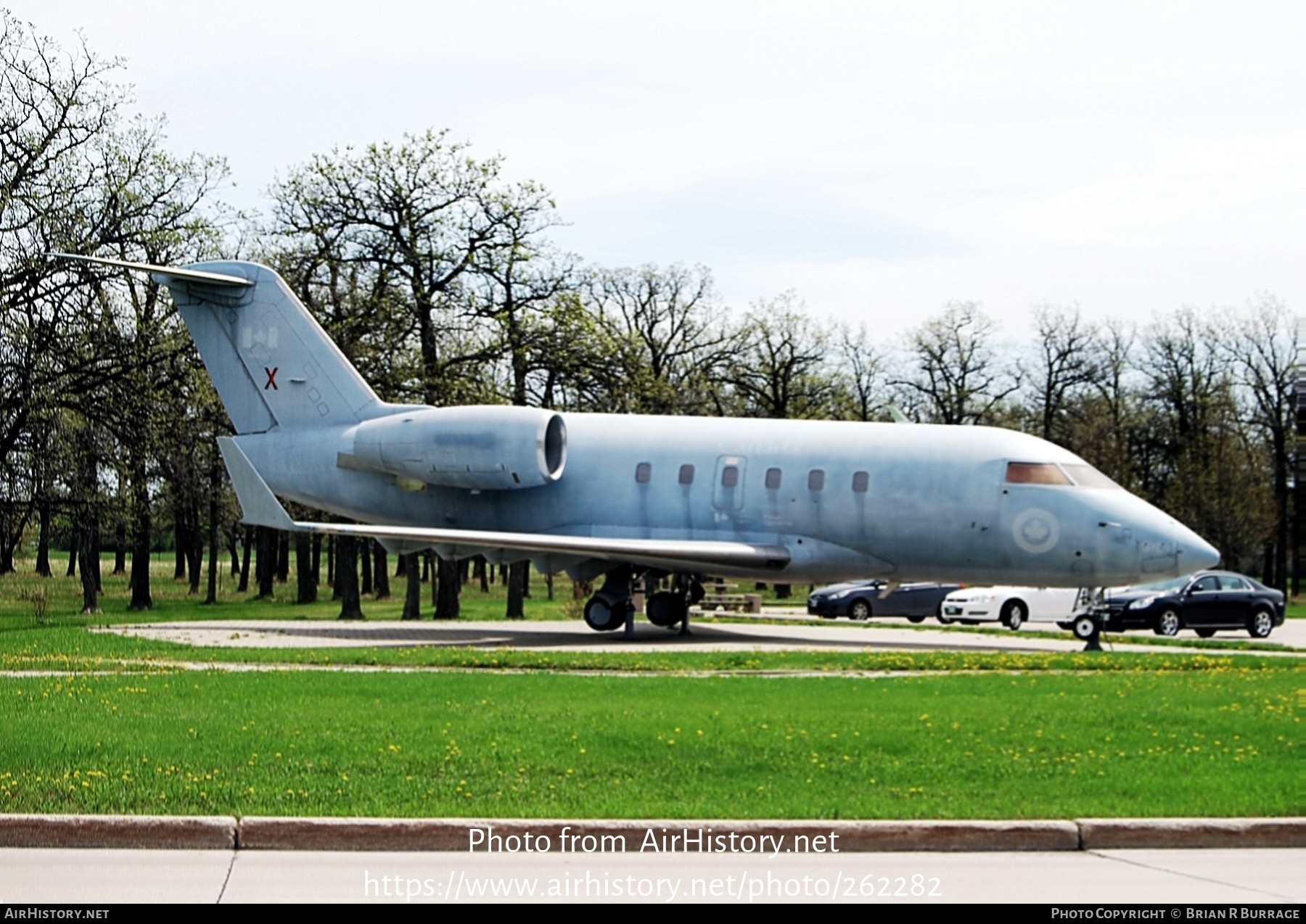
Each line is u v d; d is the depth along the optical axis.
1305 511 104.75
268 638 46.94
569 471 50.41
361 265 69.56
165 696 26.56
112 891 13.48
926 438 47.50
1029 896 13.72
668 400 81.62
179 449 65.19
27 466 59.09
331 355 52.31
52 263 58.03
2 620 60.25
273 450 52.53
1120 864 15.16
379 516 52.19
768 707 25.06
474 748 20.28
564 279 71.62
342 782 17.95
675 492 49.31
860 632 54.53
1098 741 21.73
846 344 117.25
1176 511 104.38
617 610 49.72
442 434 49.47
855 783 18.23
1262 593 58.12
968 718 23.81
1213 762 20.00
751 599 72.69
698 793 17.61
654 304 110.75
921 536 46.47
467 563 125.38
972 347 111.75
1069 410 110.94
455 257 69.44
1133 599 56.75
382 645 43.59
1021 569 45.78
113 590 108.38
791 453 48.50
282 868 14.51
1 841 15.35
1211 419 108.31
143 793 17.06
